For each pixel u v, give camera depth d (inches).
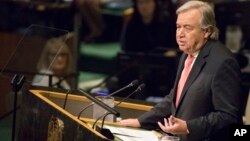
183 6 407.5
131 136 388.8
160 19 814.5
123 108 473.7
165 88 738.8
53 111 413.1
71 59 745.6
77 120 385.4
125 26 834.2
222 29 721.0
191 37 402.0
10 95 658.2
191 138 383.9
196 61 405.4
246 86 657.6
